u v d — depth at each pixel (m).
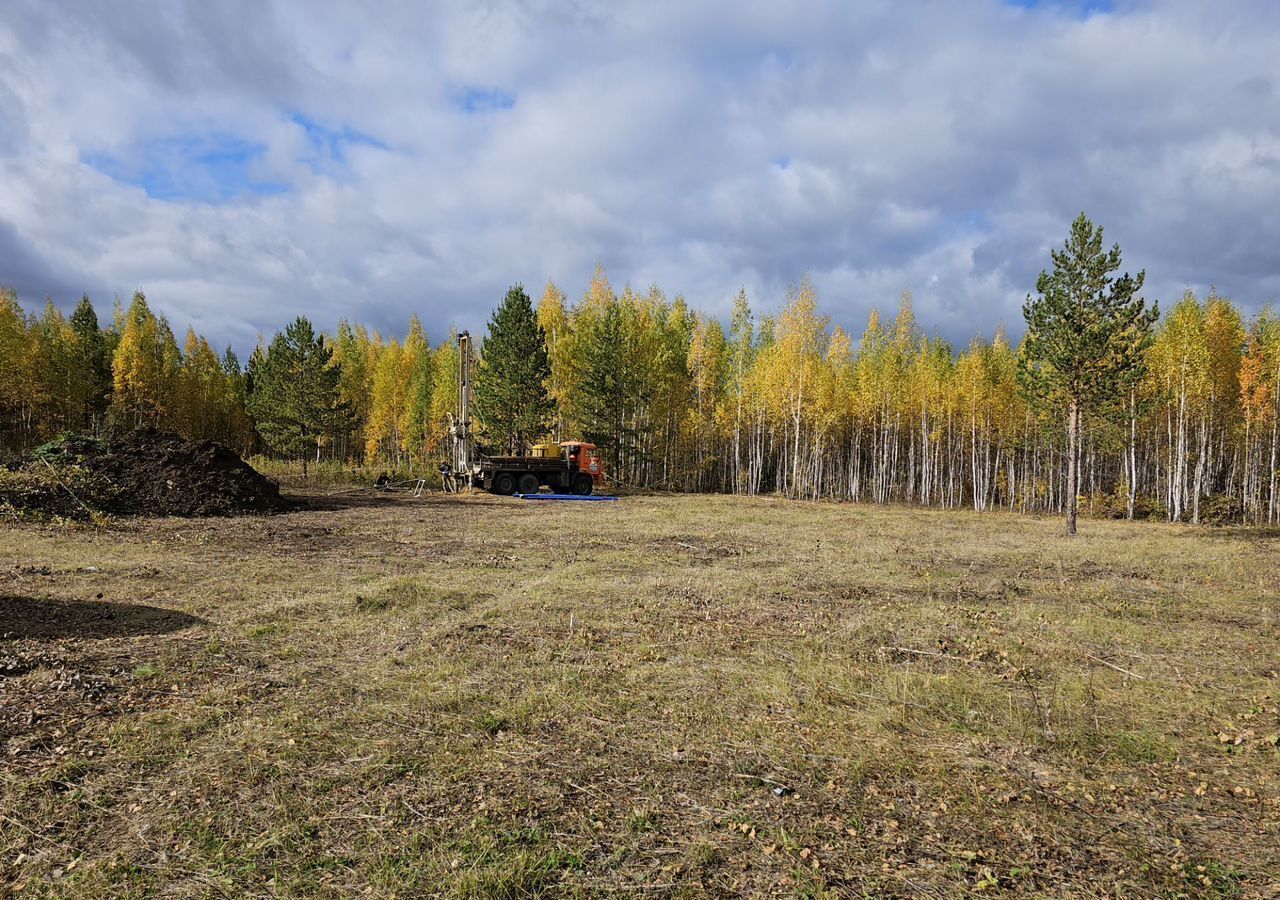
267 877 3.24
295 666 6.23
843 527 20.31
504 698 5.51
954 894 3.21
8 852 3.39
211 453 20.39
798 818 3.83
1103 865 3.50
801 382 37.88
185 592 9.09
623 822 3.74
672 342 43.03
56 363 42.53
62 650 6.35
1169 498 33.22
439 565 11.75
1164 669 6.78
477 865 3.31
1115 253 21.00
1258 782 4.46
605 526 18.53
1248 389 31.50
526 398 33.88
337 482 34.84
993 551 15.61
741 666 6.50
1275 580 11.91
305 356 37.84
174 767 4.27
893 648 7.30
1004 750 4.84
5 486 16.00
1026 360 23.03
